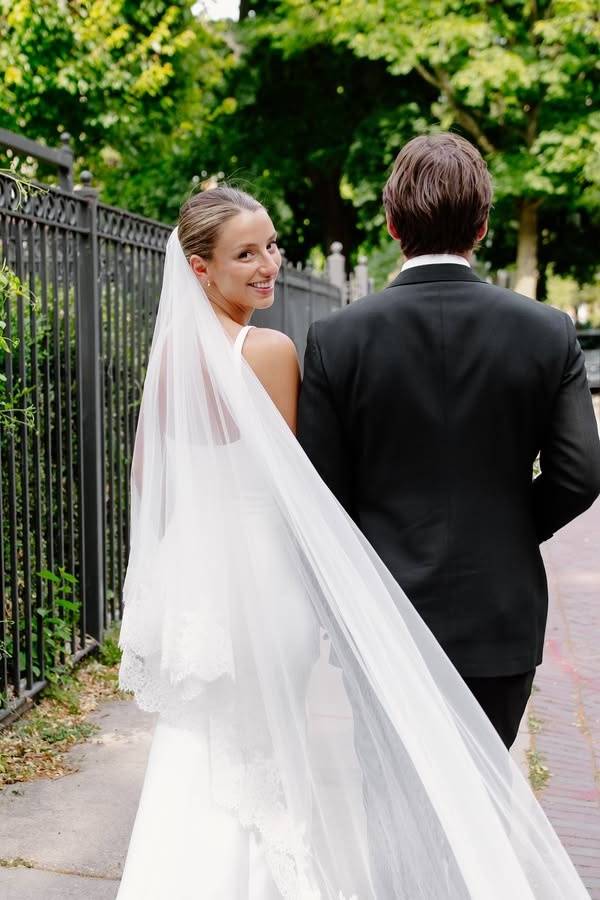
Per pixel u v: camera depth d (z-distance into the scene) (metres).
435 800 1.96
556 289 46.69
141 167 17.42
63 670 4.33
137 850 2.11
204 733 2.16
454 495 1.99
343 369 2.02
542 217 23.83
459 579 1.98
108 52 11.20
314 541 2.06
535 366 1.97
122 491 5.21
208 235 2.27
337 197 21.86
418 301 2.01
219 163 20.41
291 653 2.18
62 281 4.54
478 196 2.03
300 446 2.08
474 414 1.97
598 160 17.89
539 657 2.06
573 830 3.18
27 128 11.70
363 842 2.13
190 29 12.41
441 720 1.97
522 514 2.03
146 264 5.38
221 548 2.20
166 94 12.98
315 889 2.07
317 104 20.69
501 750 1.99
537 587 2.04
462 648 1.98
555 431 1.99
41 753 3.65
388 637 2.00
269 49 19.72
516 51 18.22
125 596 2.32
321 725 2.27
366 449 2.04
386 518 2.04
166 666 2.15
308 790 2.14
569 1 16.69
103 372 4.87
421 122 19.12
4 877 2.79
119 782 3.43
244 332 2.27
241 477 2.21
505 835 1.95
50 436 4.39
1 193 3.73
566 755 3.79
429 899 2.01
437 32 17.25
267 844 2.08
